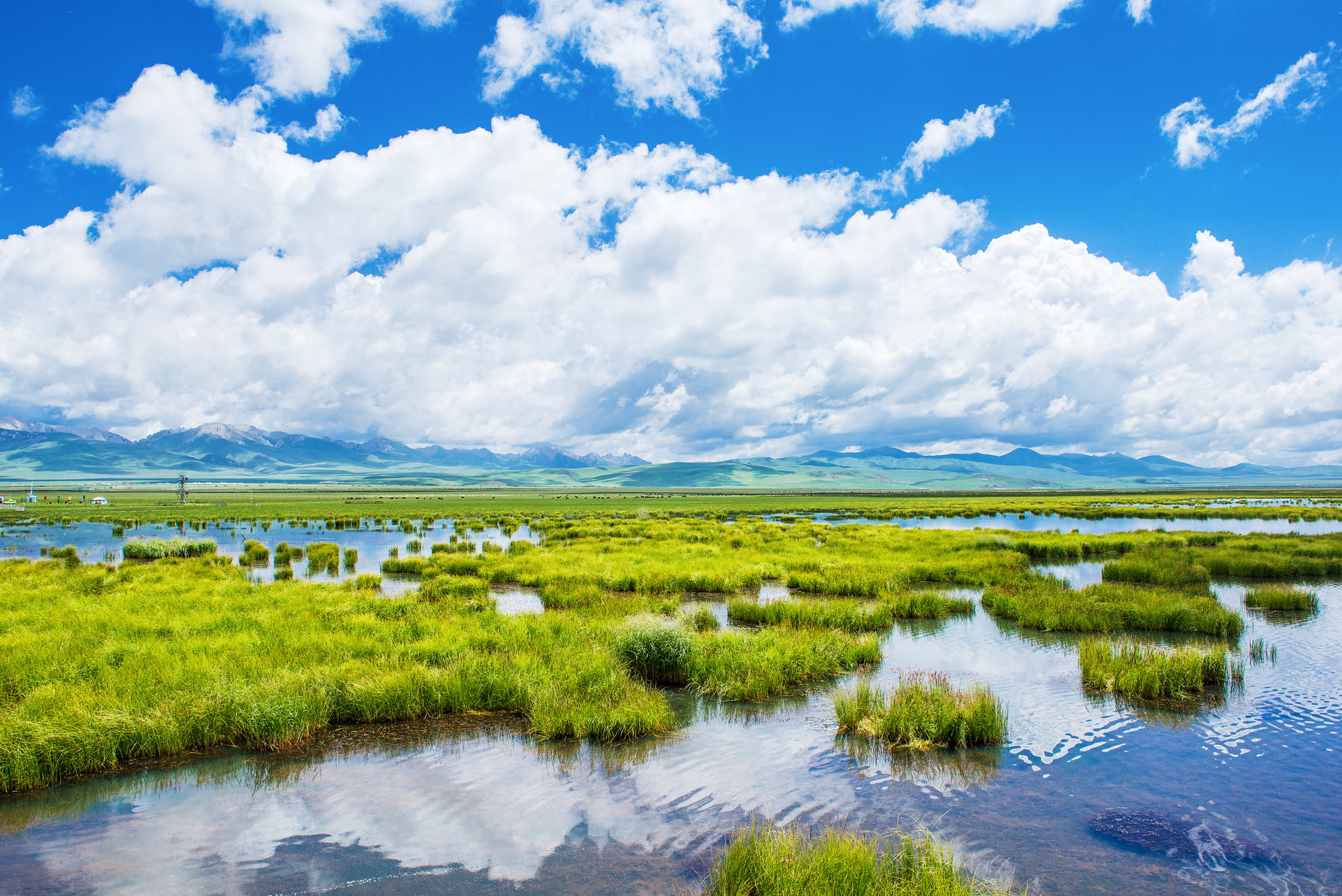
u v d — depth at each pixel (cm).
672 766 902
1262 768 899
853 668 1370
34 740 858
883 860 631
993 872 648
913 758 930
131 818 759
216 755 930
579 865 661
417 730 1027
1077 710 1116
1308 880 638
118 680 1101
